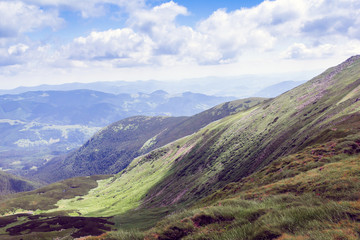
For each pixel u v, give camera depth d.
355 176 18.42
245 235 10.48
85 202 198.12
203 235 12.22
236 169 93.31
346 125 50.19
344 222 8.85
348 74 110.12
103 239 13.30
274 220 10.60
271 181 36.69
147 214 97.00
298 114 100.31
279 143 85.75
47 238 69.69
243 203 17.81
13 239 69.25
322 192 17.64
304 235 8.62
